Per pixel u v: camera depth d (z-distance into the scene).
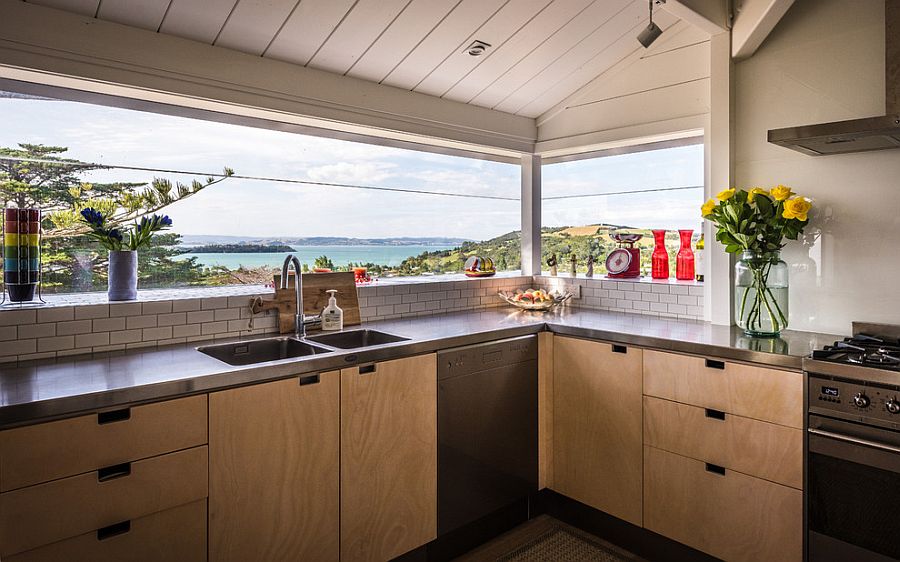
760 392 2.09
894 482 1.76
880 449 1.77
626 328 2.65
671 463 2.37
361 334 2.65
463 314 3.20
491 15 2.48
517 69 2.98
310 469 1.97
